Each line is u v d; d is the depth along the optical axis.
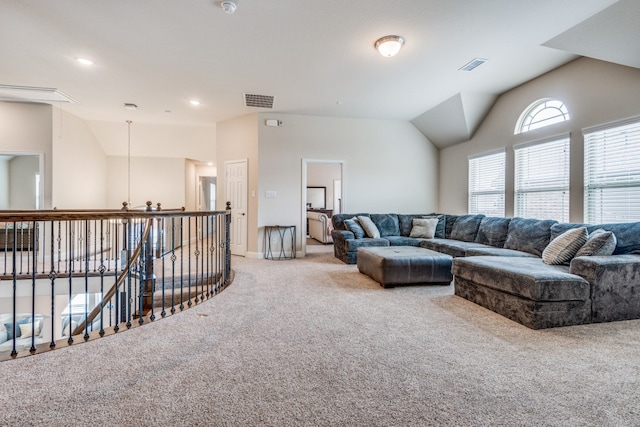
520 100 4.54
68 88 4.42
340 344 2.16
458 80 4.32
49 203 5.20
